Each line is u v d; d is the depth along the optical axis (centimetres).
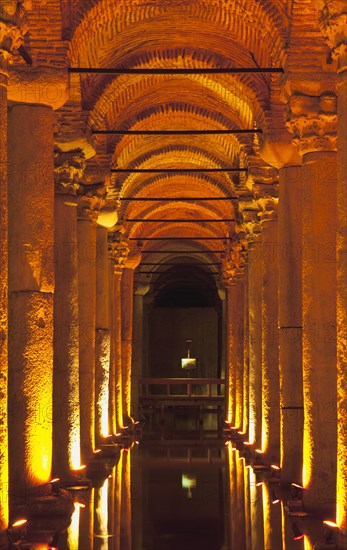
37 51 1154
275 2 1189
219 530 1012
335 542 874
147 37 1505
